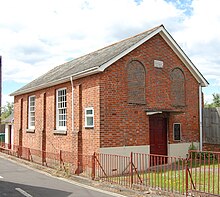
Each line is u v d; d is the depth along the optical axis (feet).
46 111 61.41
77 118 49.65
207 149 55.42
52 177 44.21
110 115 45.16
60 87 56.24
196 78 56.29
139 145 47.42
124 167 45.44
